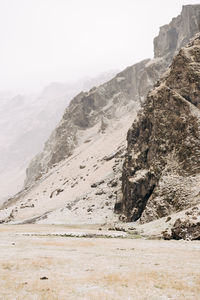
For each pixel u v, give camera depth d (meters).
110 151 157.12
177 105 77.19
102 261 27.14
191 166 66.00
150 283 20.45
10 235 51.31
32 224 92.69
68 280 21.31
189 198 58.62
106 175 123.06
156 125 79.88
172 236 41.75
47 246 36.25
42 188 157.38
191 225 40.44
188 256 29.05
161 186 66.88
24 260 27.44
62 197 124.00
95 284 20.41
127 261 27.09
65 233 52.22
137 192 79.25
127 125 188.88
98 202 102.12
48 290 19.17
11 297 17.89
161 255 29.75
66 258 28.36
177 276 21.98
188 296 18.19
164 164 73.38
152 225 53.53
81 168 154.62
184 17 195.25
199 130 69.19
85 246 36.19
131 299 17.66
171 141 74.69
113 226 74.06
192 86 79.06
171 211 60.47
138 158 86.31
